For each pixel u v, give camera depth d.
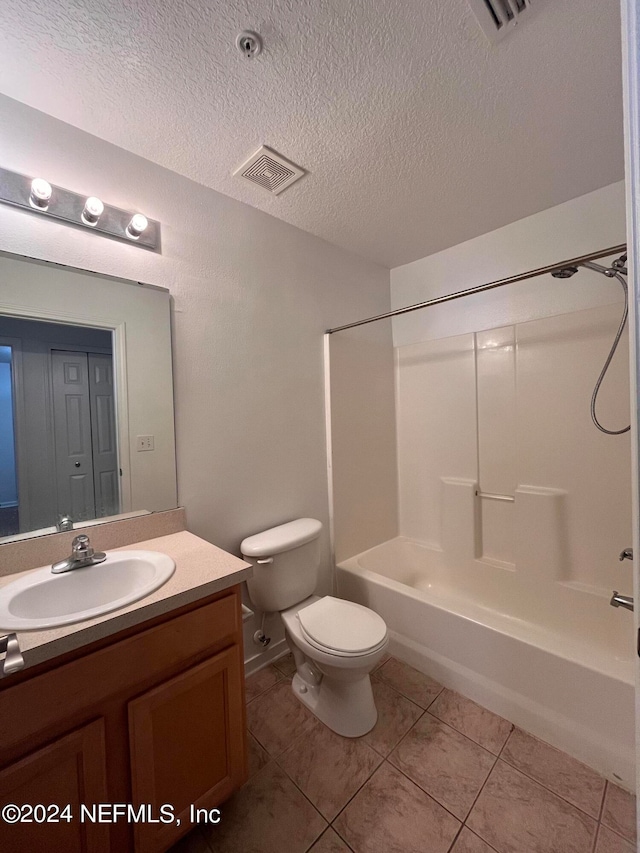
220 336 1.67
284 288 1.94
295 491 2.00
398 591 1.86
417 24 0.96
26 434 1.19
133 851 0.90
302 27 0.95
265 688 1.70
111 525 1.34
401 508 2.63
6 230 1.14
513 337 2.02
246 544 1.66
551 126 1.32
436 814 1.14
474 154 1.46
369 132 1.32
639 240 0.49
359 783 1.25
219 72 1.07
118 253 1.37
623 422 1.68
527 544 1.93
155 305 1.45
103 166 1.32
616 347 1.66
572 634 1.78
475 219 1.96
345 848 1.06
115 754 0.89
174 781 0.98
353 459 2.31
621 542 1.69
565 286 1.84
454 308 2.28
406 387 2.57
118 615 0.87
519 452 2.01
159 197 1.47
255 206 1.78
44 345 1.22
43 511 1.22
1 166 1.13
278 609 1.68
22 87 1.10
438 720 1.49
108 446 1.35
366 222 1.96
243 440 1.75
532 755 1.32
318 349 2.13
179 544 1.36
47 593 1.04
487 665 1.53
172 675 0.99
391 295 2.62
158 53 1.01
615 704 1.22
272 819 1.14
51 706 0.79
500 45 1.02
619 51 1.04
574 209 1.79
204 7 0.90
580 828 1.09
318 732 1.45
